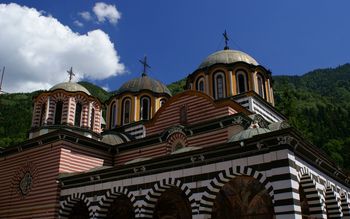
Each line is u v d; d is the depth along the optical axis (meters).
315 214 19.19
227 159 18.86
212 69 34.12
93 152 31.55
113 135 35.47
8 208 30.69
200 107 29.39
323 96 124.38
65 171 28.80
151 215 21.47
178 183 20.38
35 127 33.34
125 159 31.84
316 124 86.06
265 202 22.14
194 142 27.22
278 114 35.44
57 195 27.23
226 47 38.78
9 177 32.00
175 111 30.88
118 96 41.03
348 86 144.12
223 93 33.09
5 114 90.50
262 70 34.88
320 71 171.50
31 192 29.39
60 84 35.09
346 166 65.38
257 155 17.84
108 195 23.73
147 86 41.38
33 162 30.61
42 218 27.44
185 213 24.94
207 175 19.36
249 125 25.92
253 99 31.69
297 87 142.62
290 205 16.02
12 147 32.44
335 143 72.81
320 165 20.98
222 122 26.02
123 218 27.17
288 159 16.75
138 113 39.72
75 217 28.34
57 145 29.52
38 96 34.38
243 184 22.50
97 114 35.78
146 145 30.64
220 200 23.44
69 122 32.91
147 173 22.09
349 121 87.88
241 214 22.84
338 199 22.77
